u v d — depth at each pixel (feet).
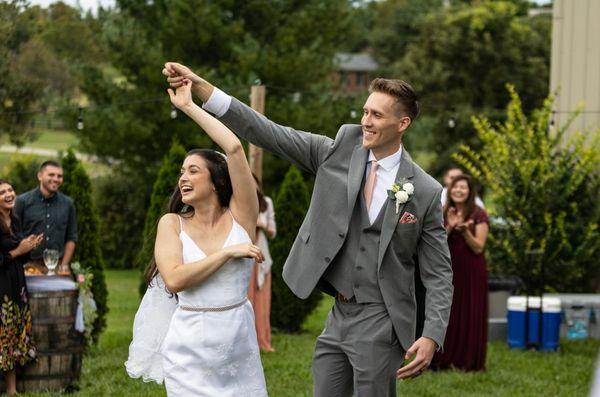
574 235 37.40
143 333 14.69
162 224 13.94
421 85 100.63
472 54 98.68
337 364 14.82
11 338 23.34
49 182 28.35
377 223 14.34
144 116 63.67
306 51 64.49
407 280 14.49
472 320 28.60
